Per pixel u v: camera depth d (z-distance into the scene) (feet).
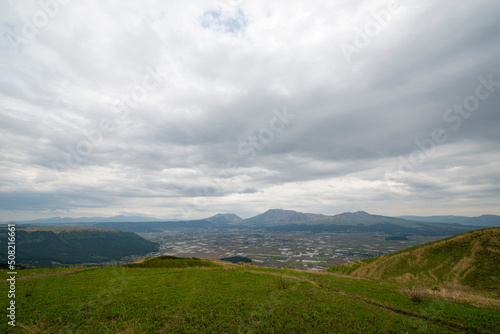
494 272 191.93
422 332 70.79
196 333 67.77
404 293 120.67
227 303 93.20
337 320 78.43
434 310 89.92
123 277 153.79
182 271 185.16
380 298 108.17
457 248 242.17
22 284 126.31
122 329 68.74
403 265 252.21
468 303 101.50
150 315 79.71
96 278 149.89
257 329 70.64
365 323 75.97
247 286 124.36
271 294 107.86
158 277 153.58
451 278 204.03
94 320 75.46
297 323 75.46
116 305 89.30
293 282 137.18
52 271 181.88
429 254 252.42
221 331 69.51
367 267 278.46
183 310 85.30
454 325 76.95
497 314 85.76
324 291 119.24
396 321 78.64
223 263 276.62
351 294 116.06
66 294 104.83
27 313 79.87
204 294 105.81
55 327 70.23
